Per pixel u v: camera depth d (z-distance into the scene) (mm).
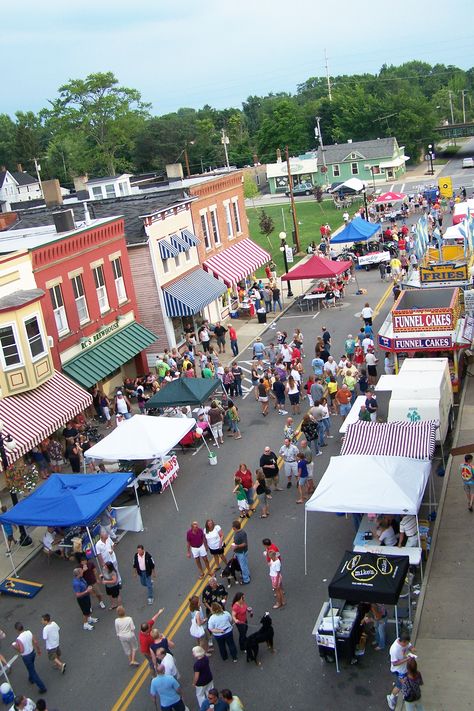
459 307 30500
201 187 46344
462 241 44875
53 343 30109
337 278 48469
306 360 36688
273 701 14609
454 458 24000
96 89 127688
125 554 21531
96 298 34344
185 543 21594
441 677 14500
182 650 16672
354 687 14680
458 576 17688
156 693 14031
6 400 27219
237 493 22203
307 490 22828
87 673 16578
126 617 16312
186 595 18875
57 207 48781
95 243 34406
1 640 18469
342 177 116500
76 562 21859
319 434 26312
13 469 23688
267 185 132875
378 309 44312
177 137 138125
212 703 13164
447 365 25703
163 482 25219
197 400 28109
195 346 41219
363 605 15789
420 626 16156
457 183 95562
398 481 17906
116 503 25141
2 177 131625
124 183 66500
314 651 15961
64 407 28531
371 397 24828
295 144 143375
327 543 20297
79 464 27688
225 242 49875
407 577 17188
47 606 19766
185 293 40969
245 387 34688
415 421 22453
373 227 54875
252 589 18594
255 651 15703
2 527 23234
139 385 33844
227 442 28609
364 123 136750
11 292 28516
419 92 181250
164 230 41062
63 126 129500
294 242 69062
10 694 15570
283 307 48844
